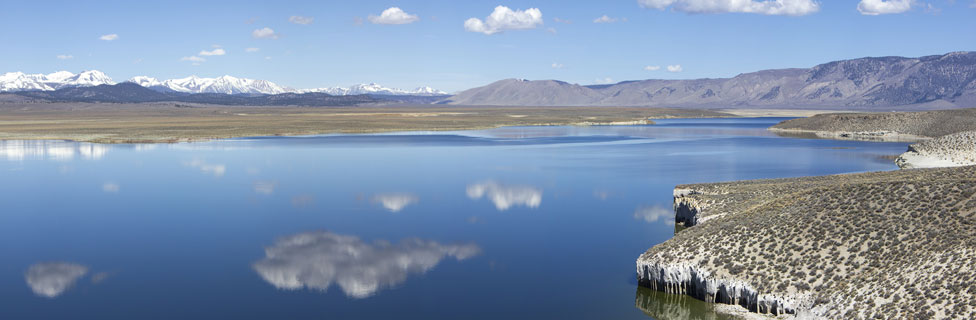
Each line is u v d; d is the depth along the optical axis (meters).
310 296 41.94
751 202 53.38
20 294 42.47
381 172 103.44
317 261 49.91
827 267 35.50
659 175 98.69
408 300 41.06
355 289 43.28
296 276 46.09
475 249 53.28
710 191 65.19
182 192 82.88
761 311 35.47
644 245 54.12
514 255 51.28
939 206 37.44
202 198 78.31
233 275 46.38
